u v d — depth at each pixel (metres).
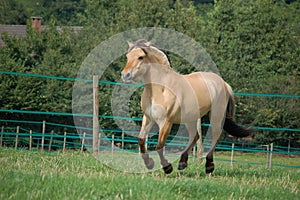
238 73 30.59
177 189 6.61
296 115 29.64
